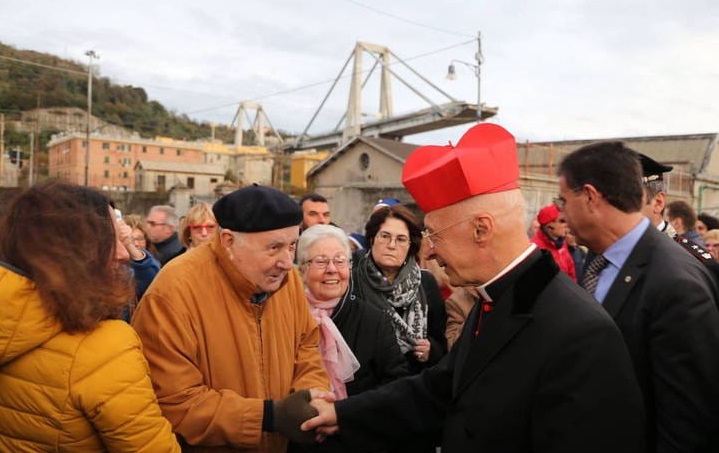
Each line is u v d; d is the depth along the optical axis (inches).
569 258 170.4
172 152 2176.4
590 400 52.2
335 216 716.7
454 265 60.6
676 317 65.1
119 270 59.8
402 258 114.1
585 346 53.2
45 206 54.8
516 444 56.0
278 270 69.5
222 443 66.9
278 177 1729.8
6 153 2177.7
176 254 172.7
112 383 53.6
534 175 589.0
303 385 77.8
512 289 58.0
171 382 65.7
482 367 58.1
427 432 73.9
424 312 117.5
